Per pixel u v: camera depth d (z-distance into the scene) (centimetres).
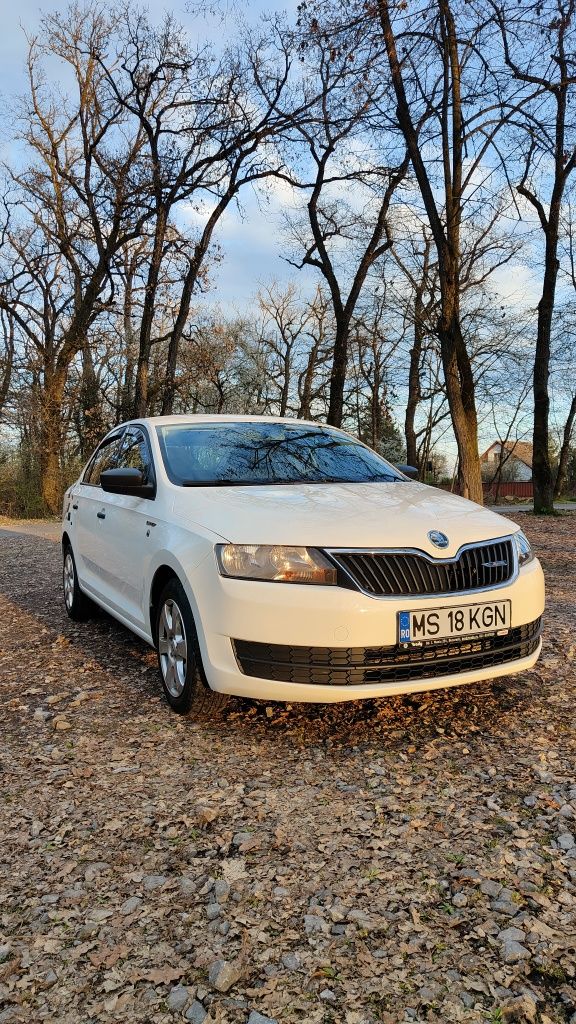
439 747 313
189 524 337
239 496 351
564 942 188
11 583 829
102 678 425
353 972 179
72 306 2748
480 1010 166
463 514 347
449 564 310
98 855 233
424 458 3822
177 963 183
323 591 293
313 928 195
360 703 365
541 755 302
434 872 221
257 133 1838
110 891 214
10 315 2595
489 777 284
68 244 2384
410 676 304
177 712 355
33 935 194
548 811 256
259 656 300
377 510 333
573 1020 163
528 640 335
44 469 2506
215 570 308
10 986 175
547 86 905
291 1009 167
